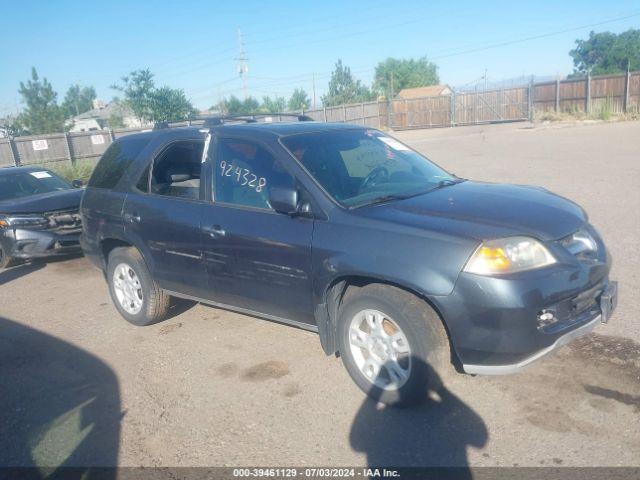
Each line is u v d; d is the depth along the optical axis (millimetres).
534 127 29078
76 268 8367
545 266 3459
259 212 4375
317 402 4000
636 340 4434
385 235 3680
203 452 3555
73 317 6219
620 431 3375
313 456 3418
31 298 7074
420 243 3539
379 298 3691
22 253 8180
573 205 4246
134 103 37250
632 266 6129
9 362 5125
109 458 3570
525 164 14570
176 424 3891
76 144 26016
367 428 3641
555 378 3994
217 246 4605
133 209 5340
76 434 3869
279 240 4164
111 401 4273
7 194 9047
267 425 3781
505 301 3287
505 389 3918
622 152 15562
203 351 5000
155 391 4375
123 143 5828
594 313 3707
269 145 4496
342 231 3869
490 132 28891
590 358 4219
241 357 4816
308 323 4281
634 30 65312
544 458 3203
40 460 3605
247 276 4473
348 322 3953
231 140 4746
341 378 4305
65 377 4742
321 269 3934
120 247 5695
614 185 10586
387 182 4504
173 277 5129
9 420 4125
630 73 31312
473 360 3477
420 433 3535
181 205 4926
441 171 5090
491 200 4066
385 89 88375
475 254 3373
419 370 3594
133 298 5695
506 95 36750
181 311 6008
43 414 4168
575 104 34031
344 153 4637
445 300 3408
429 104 40406
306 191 4160
